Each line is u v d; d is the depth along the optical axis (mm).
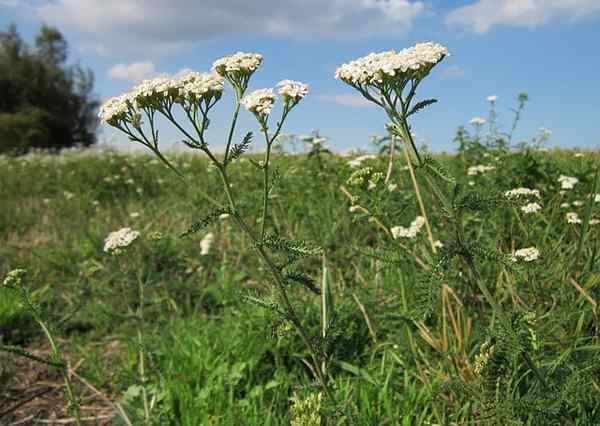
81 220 1162
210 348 517
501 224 564
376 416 390
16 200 1447
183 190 1323
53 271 837
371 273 591
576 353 385
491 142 903
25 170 1867
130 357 548
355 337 502
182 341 557
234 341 519
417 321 423
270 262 338
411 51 319
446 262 295
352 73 322
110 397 521
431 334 423
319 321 518
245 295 362
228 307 645
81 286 741
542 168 755
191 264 804
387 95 318
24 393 541
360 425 357
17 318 676
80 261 864
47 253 904
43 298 729
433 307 285
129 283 662
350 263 658
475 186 708
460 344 414
